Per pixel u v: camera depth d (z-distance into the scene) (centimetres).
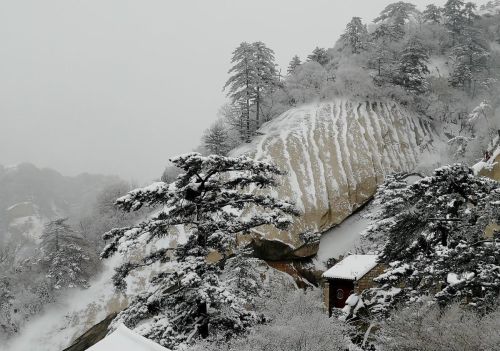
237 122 6650
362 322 1808
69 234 4566
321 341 1352
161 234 1612
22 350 3866
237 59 6347
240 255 2628
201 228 1573
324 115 6069
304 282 4556
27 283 4469
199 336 1451
